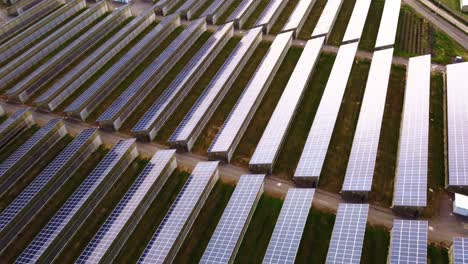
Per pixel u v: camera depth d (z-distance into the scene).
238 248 59.12
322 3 123.06
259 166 70.19
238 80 94.12
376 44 98.31
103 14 126.25
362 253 57.03
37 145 76.56
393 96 84.75
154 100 90.06
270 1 126.31
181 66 100.56
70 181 72.75
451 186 63.38
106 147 79.19
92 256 56.94
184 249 60.28
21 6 129.75
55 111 89.69
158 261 55.75
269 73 90.88
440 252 55.94
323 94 84.06
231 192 68.19
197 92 91.56
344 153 72.75
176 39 106.56
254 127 80.69
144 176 68.88
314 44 100.62
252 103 82.62
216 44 102.75
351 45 98.25
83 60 105.38
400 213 61.44
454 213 60.66
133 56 99.94
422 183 61.72
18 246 62.91
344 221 58.03
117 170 71.50
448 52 98.19
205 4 129.00
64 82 92.88
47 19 119.44
